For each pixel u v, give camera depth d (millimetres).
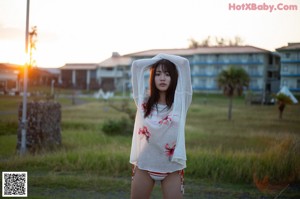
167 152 3018
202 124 23203
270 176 7832
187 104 3156
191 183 7637
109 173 8172
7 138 15453
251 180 7820
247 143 13469
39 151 11359
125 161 8656
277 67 62031
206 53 65812
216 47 67938
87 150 10312
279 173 7918
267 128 19422
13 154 11156
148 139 3033
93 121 22141
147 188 3076
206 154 9328
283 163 8117
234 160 8656
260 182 7457
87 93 69062
